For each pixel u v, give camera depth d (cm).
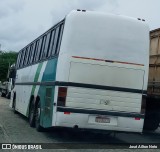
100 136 1341
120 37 1129
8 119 1750
